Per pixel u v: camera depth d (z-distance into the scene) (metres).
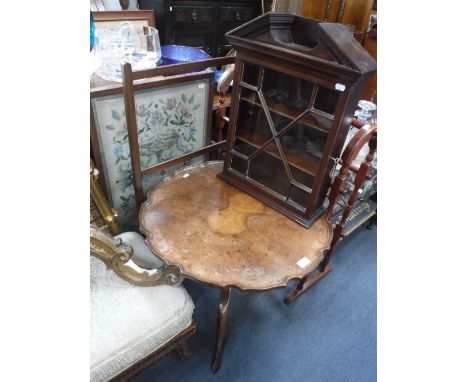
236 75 0.85
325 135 0.77
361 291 1.37
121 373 0.73
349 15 1.71
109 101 0.89
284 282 0.74
